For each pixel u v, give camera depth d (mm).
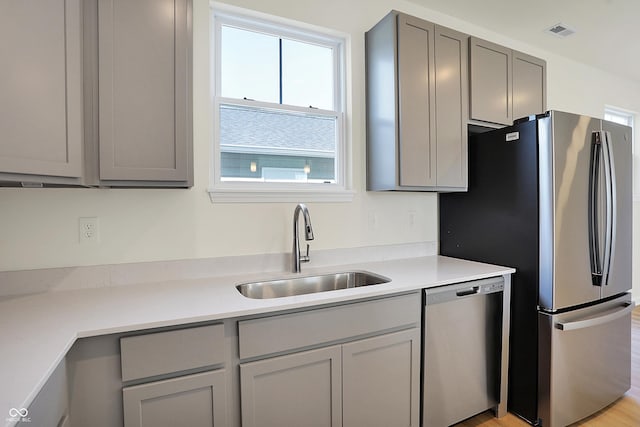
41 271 1470
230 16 1895
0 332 1012
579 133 1867
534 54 3098
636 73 3740
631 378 2363
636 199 3865
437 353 1714
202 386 1185
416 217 2430
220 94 1887
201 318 1166
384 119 2021
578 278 1872
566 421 1848
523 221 1936
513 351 1978
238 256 1856
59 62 1147
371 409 1521
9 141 1009
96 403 1059
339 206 2146
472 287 1812
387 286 1570
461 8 2465
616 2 2385
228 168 1911
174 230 1715
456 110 2123
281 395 1316
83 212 1542
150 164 1378
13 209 1430
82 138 1261
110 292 1471
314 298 1376
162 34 1393
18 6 1029
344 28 2145
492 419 1943
